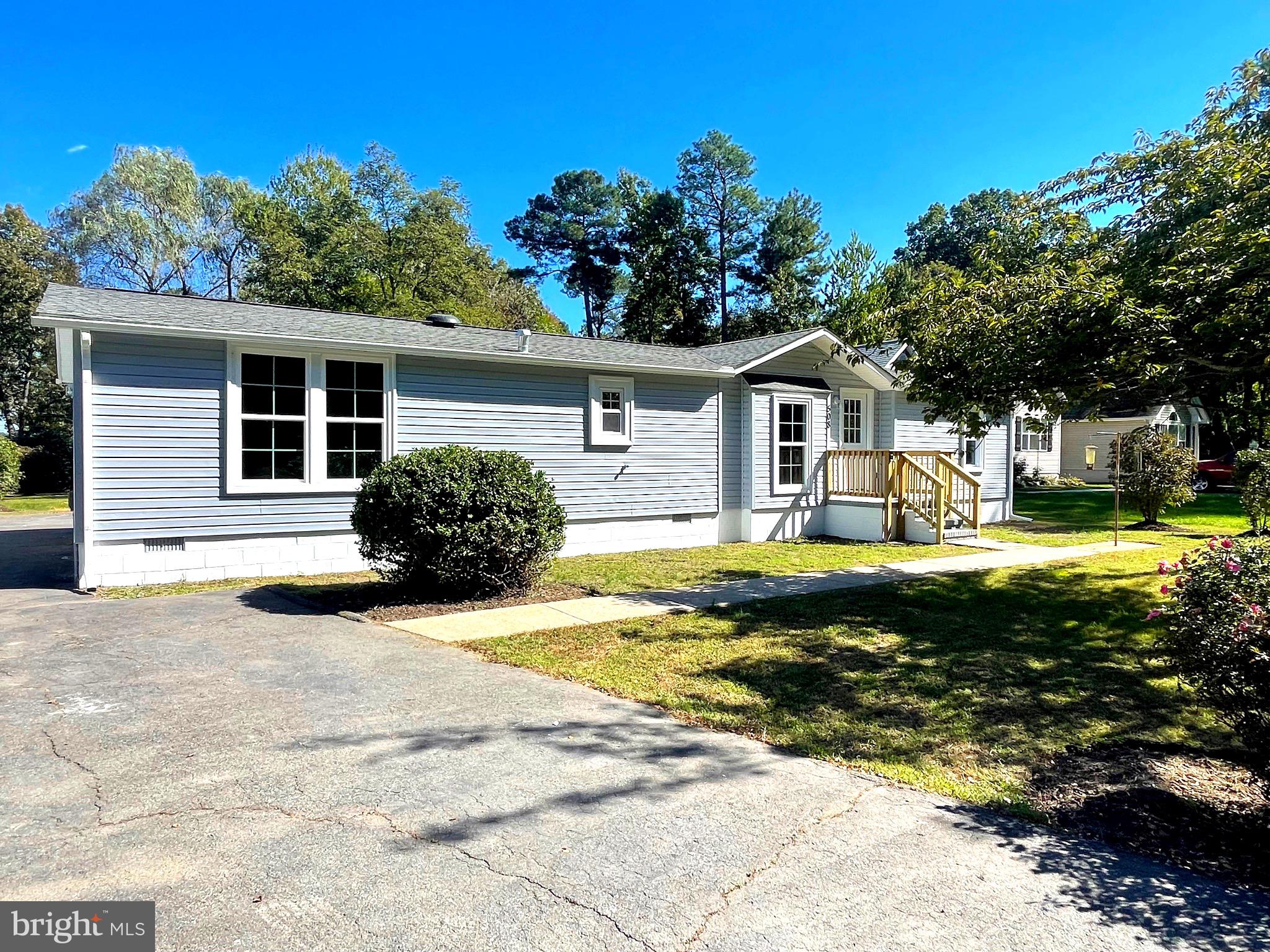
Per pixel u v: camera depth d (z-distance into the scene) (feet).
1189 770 11.93
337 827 9.72
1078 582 29.19
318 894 8.13
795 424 47.42
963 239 136.36
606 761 12.16
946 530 44.88
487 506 25.14
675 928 7.54
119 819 9.92
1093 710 14.94
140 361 27.55
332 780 11.24
